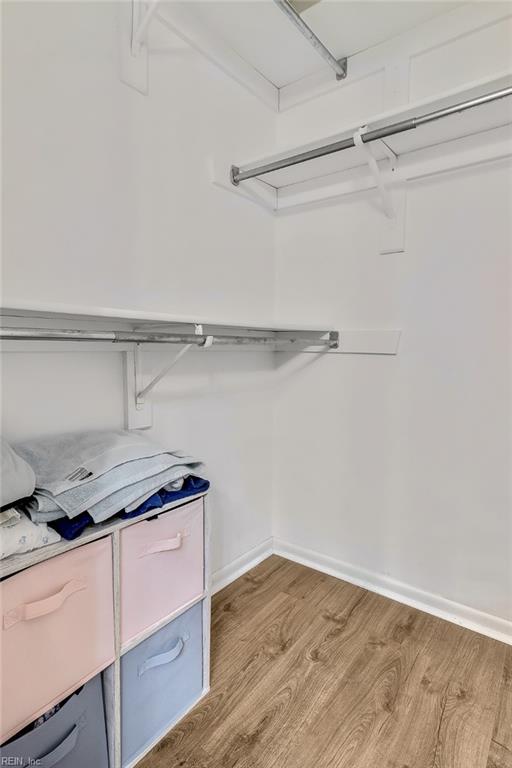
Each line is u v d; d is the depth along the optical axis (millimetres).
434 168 1472
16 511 835
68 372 1171
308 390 1896
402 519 1666
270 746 1059
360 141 1305
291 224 1886
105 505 916
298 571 1900
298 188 1835
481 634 1480
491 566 1476
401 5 1403
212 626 1504
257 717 1140
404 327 1602
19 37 992
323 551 1910
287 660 1345
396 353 1627
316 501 1911
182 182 1440
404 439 1636
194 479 1146
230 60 1594
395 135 1389
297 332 1907
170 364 1254
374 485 1729
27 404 1088
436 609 1595
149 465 1047
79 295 1154
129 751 1008
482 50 1375
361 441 1752
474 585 1514
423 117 1189
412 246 1558
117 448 1083
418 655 1372
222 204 1616
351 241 1712
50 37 1052
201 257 1538
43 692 815
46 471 958
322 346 1830
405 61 1523
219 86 1563
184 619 1137
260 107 1767
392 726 1112
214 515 1708
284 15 1427
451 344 1500
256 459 1929
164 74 1354
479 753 1039
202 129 1504
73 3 1096
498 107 1216
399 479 1661
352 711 1158
